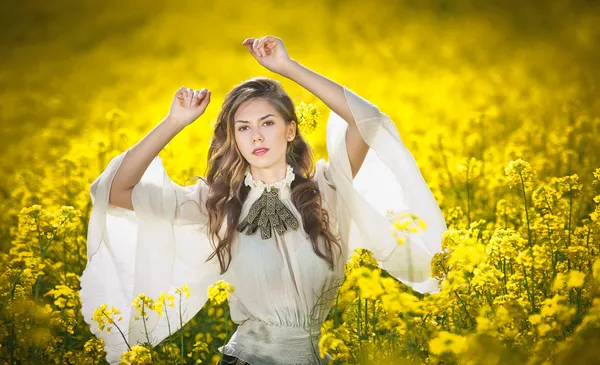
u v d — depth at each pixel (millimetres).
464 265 4477
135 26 25484
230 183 4914
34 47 23688
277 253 4828
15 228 7289
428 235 4926
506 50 21766
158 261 4922
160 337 5125
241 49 22531
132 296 5043
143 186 4914
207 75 19375
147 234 4910
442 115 15016
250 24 24703
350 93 4773
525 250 4965
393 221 4941
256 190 4891
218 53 21875
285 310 4844
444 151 9406
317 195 4949
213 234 4953
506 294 4801
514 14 25328
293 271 4828
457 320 4652
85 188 8453
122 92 18391
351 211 4941
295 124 4926
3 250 7254
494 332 3957
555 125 11438
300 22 24641
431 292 5141
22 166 11383
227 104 4867
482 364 3660
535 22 24609
